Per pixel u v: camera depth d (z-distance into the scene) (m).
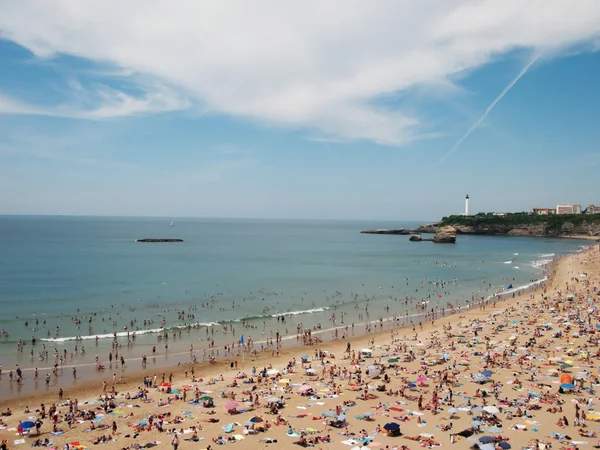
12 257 154.00
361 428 31.06
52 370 46.28
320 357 51.41
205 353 53.56
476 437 28.28
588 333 58.31
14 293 90.75
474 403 35.44
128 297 88.38
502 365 45.56
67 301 83.69
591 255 162.00
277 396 37.97
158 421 31.91
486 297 94.06
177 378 44.47
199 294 92.88
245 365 49.31
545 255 183.62
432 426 31.25
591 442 28.20
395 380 42.09
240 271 129.50
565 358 47.09
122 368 47.62
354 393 38.56
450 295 97.25
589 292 91.44
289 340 60.50
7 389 40.84
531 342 53.47
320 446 28.31
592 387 38.44
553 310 74.06
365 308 82.94
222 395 38.22
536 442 27.47
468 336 59.75
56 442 29.16
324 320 72.94
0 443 28.53
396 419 32.59
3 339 58.28
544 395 36.28
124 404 36.31
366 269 138.62
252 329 66.12
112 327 65.56
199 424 32.09
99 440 29.22
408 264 153.12
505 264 152.50
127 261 148.88
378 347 56.16
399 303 87.94
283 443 28.81
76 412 33.94
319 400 36.91
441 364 47.00
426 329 66.94
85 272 120.88
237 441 29.06
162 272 124.00
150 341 58.53
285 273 126.94
